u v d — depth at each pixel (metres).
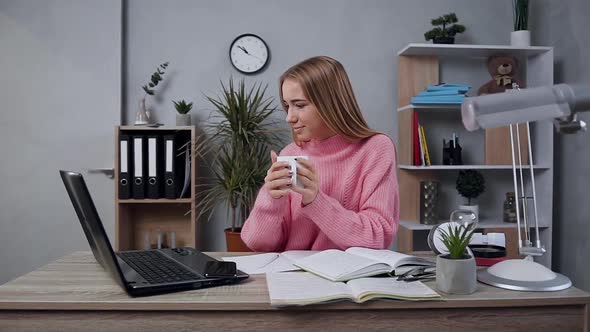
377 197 1.41
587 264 2.77
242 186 2.70
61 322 0.90
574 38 2.87
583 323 0.94
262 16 3.09
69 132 2.96
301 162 1.21
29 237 2.96
